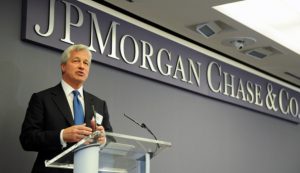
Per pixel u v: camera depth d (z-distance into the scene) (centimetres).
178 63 497
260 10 497
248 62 607
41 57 361
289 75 672
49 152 267
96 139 212
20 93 343
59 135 245
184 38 513
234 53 569
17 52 346
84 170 207
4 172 325
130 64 435
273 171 648
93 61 404
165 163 469
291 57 586
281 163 670
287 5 505
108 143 221
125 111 430
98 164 216
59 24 373
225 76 570
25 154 338
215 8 440
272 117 669
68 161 219
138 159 243
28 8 352
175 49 497
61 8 378
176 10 441
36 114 274
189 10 441
